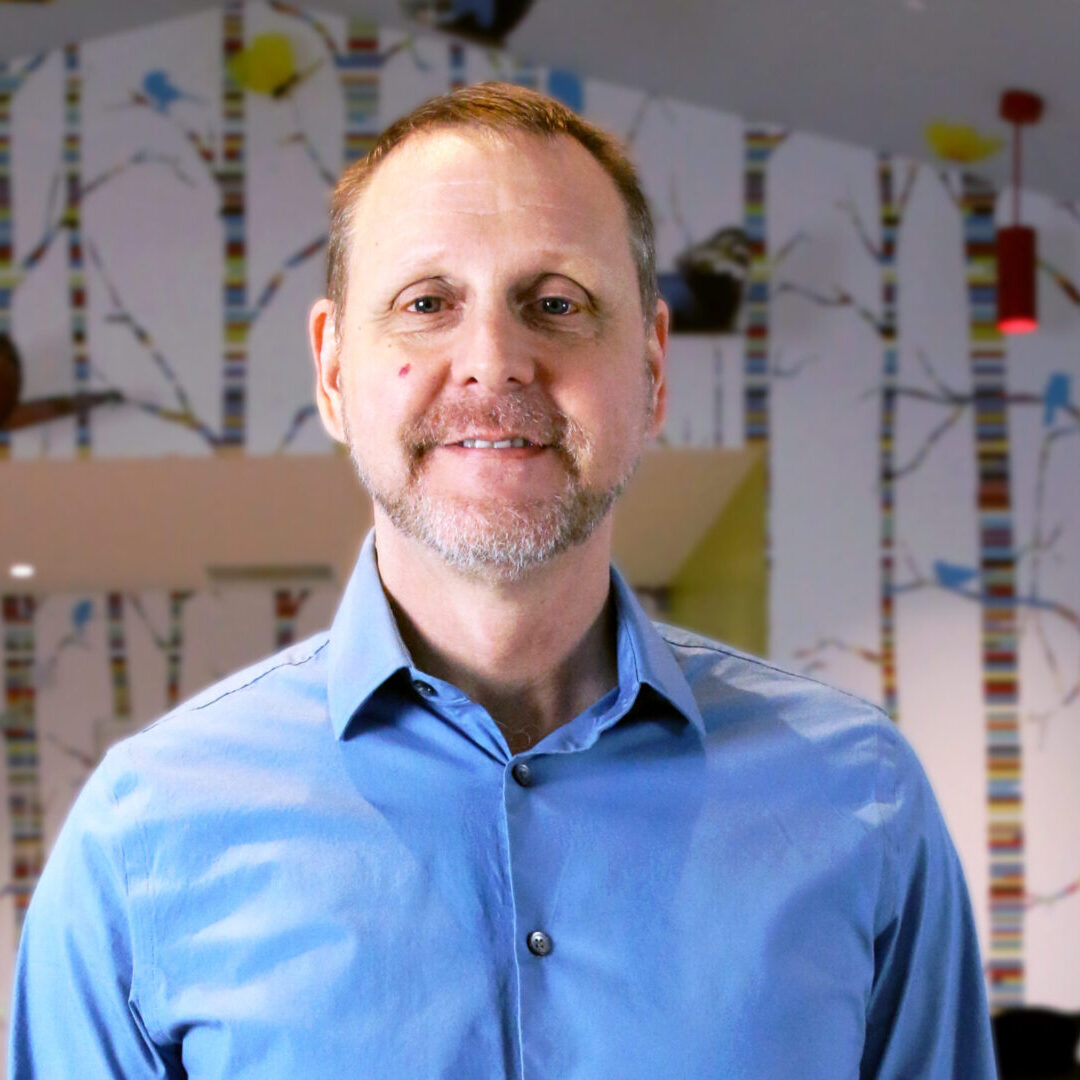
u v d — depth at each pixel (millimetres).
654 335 1198
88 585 4504
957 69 2562
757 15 2541
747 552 3088
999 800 2904
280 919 1014
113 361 2896
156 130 2955
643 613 1129
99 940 1051
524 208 1031
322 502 3316
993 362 2973
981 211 2992
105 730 4582
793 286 2965
